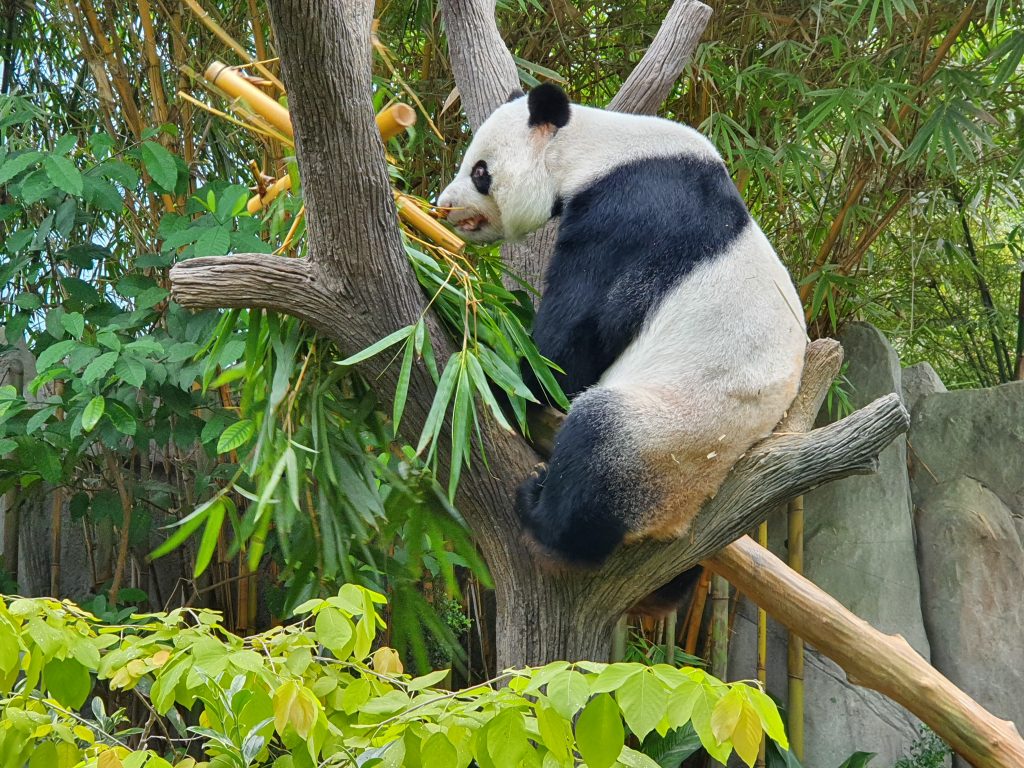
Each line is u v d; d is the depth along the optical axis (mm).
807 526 5918
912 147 5172
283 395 2922
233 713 2139
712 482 2859
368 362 2908
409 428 2998
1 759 2092
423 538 3537
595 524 2799
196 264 2822
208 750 2314
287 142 3160
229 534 5320
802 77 5480
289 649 2203
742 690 1824
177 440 4492
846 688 5707
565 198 3352
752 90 5430
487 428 2957
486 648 5738
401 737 2047
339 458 3094
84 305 4727
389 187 2793
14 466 4727
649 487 2807
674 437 2811
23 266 4734
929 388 6180
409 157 5547
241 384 4426
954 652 5637
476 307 2932
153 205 5125
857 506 5840
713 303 2951
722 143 5281
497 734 1896
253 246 4176
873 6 4832
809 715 5707
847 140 5773
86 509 4809
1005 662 5520
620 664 1915
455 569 5570
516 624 3037
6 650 2045
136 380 4016
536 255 4090
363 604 2184
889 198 6055
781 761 5211
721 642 5520
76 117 5539
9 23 5445
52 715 2213
